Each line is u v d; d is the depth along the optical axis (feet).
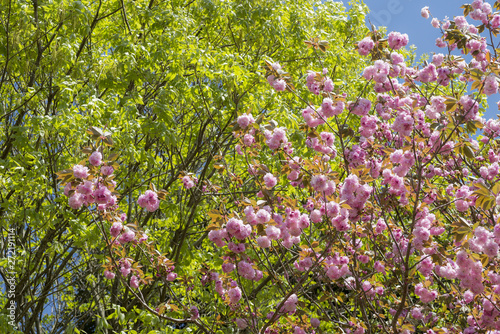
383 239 15.42
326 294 14.42
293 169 13.30
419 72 13.64
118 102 21.43
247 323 13.89
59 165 20.49
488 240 10.12
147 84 25.80
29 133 22.26
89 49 23.58
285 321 15.39
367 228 13.25
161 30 23.27
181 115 26.45
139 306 23.81
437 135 14.12
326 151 12.55
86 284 29.60
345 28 28.12
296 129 23.15
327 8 28.86
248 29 23.99
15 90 23.35
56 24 21.57
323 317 14.97
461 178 16.93
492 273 11.30
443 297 13.60
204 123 25.23
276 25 25.50
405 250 15.14
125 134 19.56
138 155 20.02
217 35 26.91
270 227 10.96
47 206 18.93
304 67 26.96
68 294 31.96
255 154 13.94
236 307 14.01
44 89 21.93
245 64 23.12
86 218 19.35
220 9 23.32
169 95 21.18
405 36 12.60
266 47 27.53
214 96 22.43
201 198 22.65
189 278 15.46
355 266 13.33
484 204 9.87
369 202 12.94
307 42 13.41
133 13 22.77
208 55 21.06
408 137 11.91
